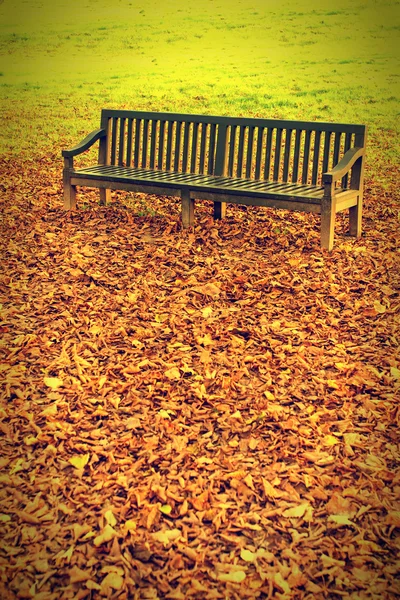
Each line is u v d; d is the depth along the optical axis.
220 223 7.41
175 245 6.62
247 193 6.69
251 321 4.92
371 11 14.69
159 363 4.30
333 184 6.25
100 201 8.27
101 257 6.31
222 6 15.65
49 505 3.02
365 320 4.94
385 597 2.51
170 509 2.99
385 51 14.58
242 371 4.18
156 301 5.32
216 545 2.79
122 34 16.09
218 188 6.86
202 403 3.83
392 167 10.17
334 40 14.99
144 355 4.43
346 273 5.84
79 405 3.83
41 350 4.52
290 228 7.22
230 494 3.09
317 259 6.18
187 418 3.68
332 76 14.38
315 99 13.57
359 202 6.82
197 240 6.77
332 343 4.58
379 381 4.07
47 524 2.90
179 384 4.04
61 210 8.02
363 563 2.67
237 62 15.29
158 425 3.62
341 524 2.89
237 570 2.65
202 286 5.56
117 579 2.61
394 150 11.05
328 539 2.80
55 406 3.80
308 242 6.70
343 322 4.91
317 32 15.10
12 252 6.48
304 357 4.34
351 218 6.90
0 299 5.40
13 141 12.31
